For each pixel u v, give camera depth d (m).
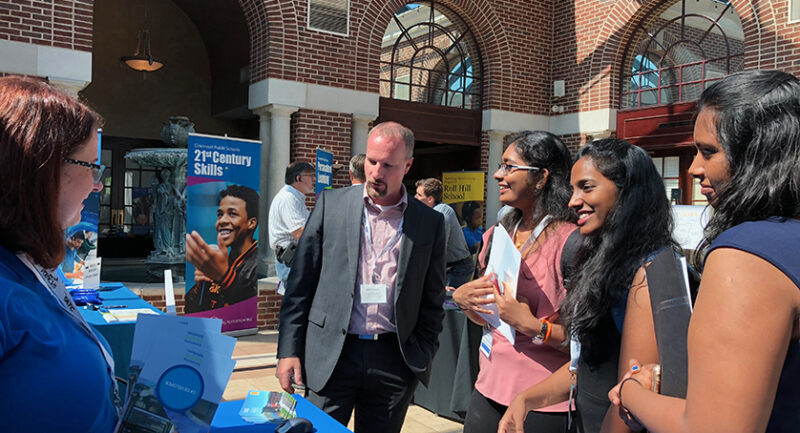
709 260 0.80
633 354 1.18
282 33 7.30
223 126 10.27
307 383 2.19
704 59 8.10
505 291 1.71
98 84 9.30
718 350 0.74
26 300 0.87
